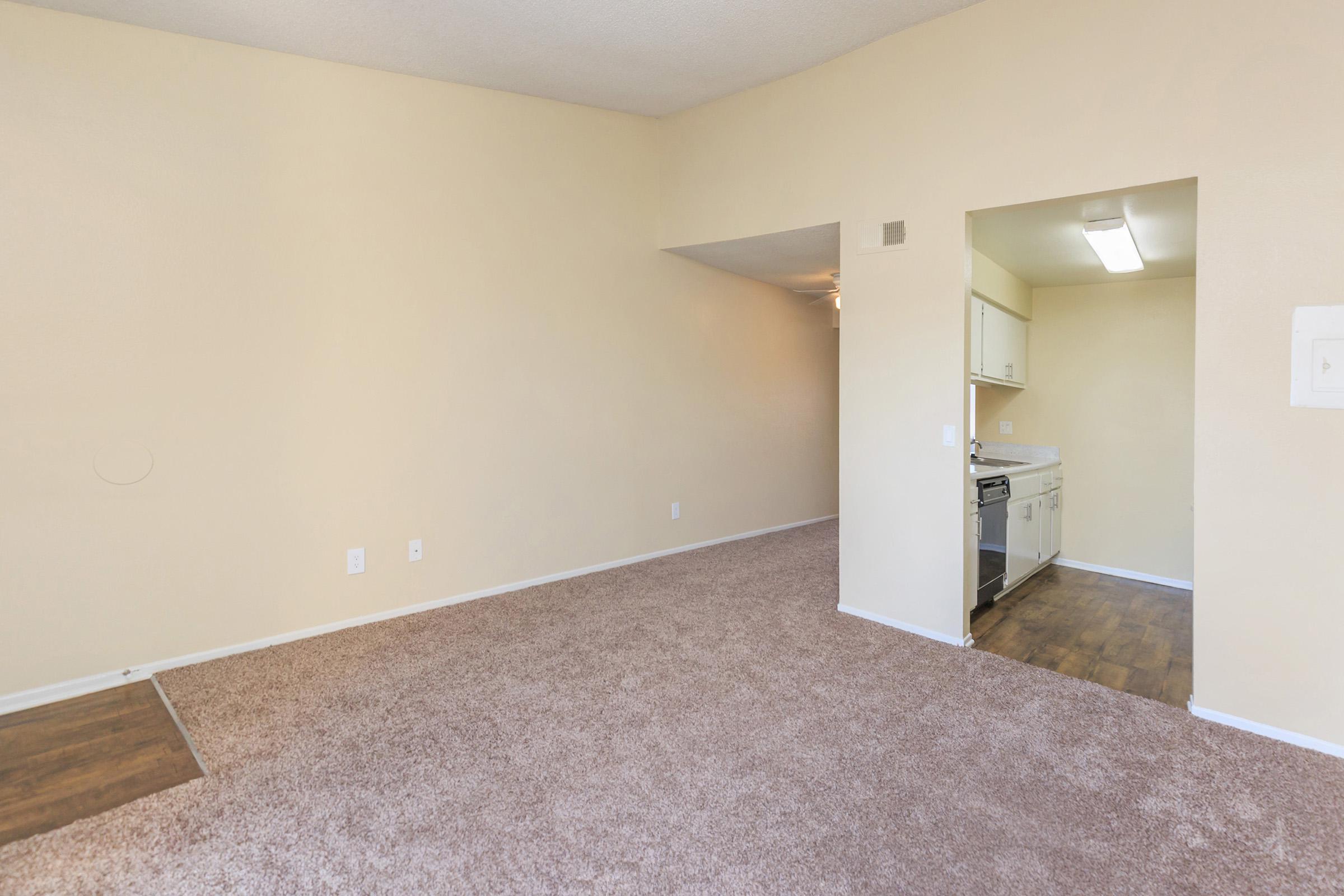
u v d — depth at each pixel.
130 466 2.83
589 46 3.34
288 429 3.23
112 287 2.76
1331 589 2.26
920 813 1.95
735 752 2.29
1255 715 2.42
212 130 2.97
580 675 2.91
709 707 2.62
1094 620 3.72
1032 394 5.08
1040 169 2.85
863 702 2.66
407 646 3.22
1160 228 3.45
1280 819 1.92
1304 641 2.31
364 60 3.33
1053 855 1.77
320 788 2.08
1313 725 2.31
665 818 1.93
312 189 3.26
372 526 3.52
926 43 3.19
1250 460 2.38
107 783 2.11
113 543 2.80
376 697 2.69
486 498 3.96
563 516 4.35
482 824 1.90
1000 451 5.22
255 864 1.74
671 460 5.02
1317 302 2.24
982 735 2.40
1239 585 2.43
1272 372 2.33
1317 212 2.23
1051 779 2.13
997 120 2.97
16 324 2.57
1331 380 2.22
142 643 2.89
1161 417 4.52
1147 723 2.49
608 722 2.49
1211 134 2.42
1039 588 4.38
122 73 2.76
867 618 3.63
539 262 4.12
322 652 3.14
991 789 2.07
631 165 4.57
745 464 5.67
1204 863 1.74
